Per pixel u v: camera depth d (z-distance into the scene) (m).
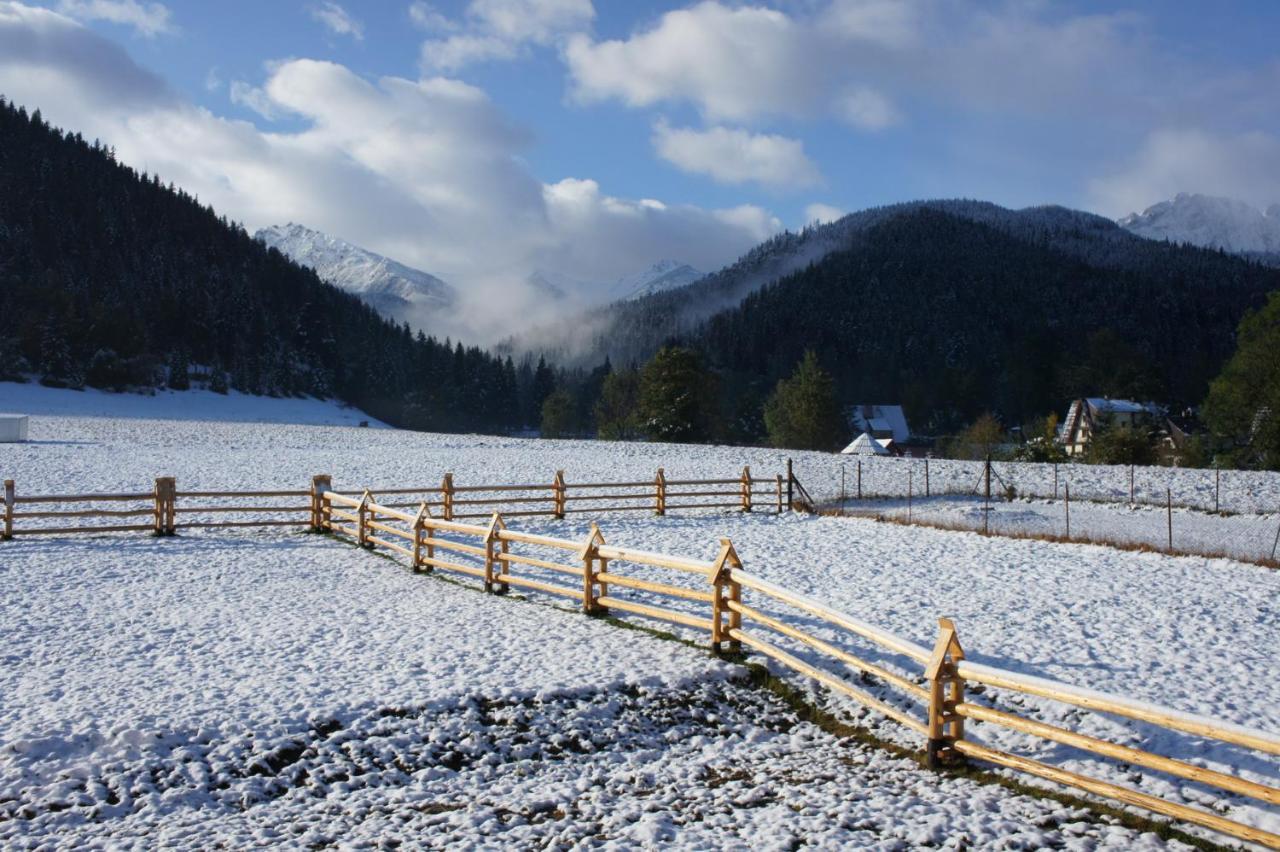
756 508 29.75
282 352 149.25
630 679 11.19
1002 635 13.11
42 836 7.52
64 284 147.12
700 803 8.45
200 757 8.92
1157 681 10.99
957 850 7.48
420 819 8.00
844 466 43.09
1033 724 8.29
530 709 10.35
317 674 11.28
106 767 8.59
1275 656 12.07
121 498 22.33
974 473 39.84
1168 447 62.75
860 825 7.92
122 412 95.25
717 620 12.20
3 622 13.94
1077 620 14.02
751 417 103.38
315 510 23.88
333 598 15.98
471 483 35.53
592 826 7.94
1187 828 7.69
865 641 12.57
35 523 24.11
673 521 26.47
